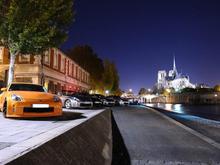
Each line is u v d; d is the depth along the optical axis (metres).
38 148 4.16
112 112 22.44
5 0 17.47
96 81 66.44
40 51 18.67
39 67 27.23
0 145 4.98
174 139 10.93
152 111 24.25
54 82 32.59
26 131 6.80
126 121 16.56
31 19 17.56
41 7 17.44
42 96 9.55
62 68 36.22
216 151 8.93
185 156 8.29
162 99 136.50
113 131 12.77
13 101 9.05
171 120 17.27
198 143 10.22
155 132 12.59
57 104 9.64
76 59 61.75
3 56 27.58
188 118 20.23
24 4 16.91
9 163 3.32
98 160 6.71
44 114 9.29
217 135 12.57
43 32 17.64
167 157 8.14
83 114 12.87
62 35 18.97
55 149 4.69
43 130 6.99
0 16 17.44
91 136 7.81
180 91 130.50
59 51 33.88
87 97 20.75
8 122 8.82
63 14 18.50
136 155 8.41
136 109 27.03
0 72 27.42
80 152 5.77
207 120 18.92
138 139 10.91
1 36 17.61
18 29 17.11
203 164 7.44
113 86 80.19
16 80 27.30
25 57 27.33
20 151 4.17
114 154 8.52
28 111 9.08
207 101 107.88
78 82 47.84
